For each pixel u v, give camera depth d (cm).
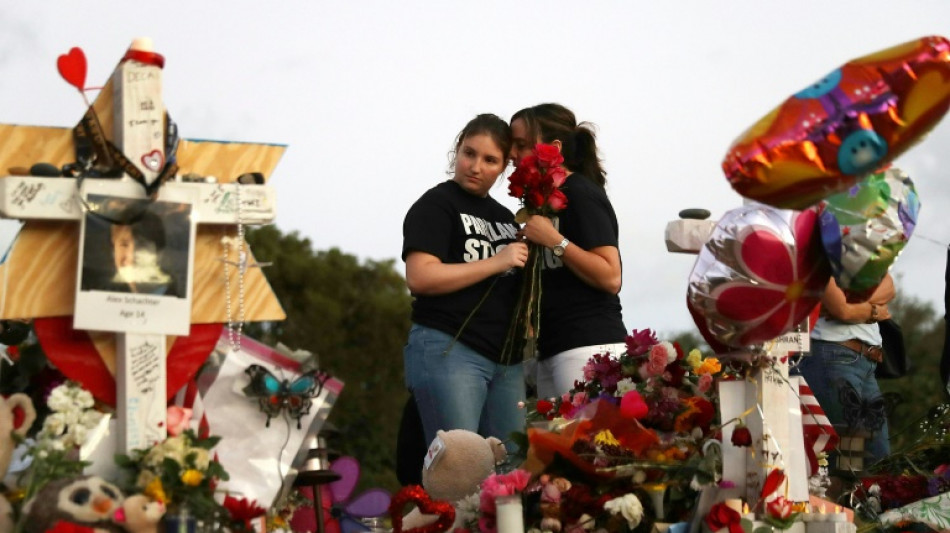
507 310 525
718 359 465
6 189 364
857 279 403
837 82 375
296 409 411
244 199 394
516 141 554
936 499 510
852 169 371
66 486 351
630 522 423
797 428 431
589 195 534
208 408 404
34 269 374
